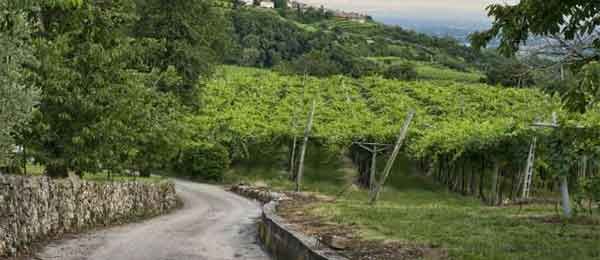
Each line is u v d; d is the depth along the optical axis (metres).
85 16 19.44
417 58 112.50
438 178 47.00
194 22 40.41
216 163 53.62
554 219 15.23
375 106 59.94
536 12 8.34
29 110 13.03
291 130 51.25
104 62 19.67
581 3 8.18
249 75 77.00
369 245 10.75
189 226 19.97
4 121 12.63
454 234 12.13
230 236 17.22
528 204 22.89
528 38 8.55
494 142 34.56
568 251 10.00
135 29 39.19
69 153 19.78
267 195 34.62
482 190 40.31
